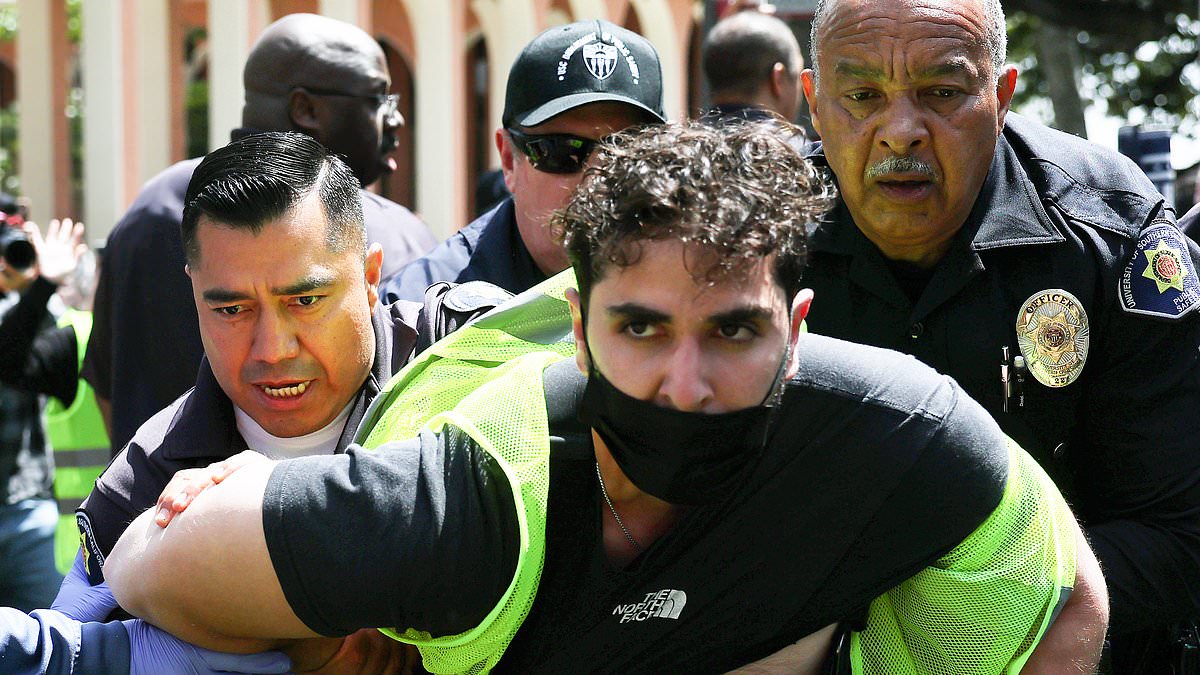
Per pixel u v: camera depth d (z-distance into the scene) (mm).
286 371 1993
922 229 2234
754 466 1638
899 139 2162
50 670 1688
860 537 1671
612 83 2787
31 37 9688
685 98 13133
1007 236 2258
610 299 1522
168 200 3256
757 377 1535
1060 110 9930
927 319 2291
